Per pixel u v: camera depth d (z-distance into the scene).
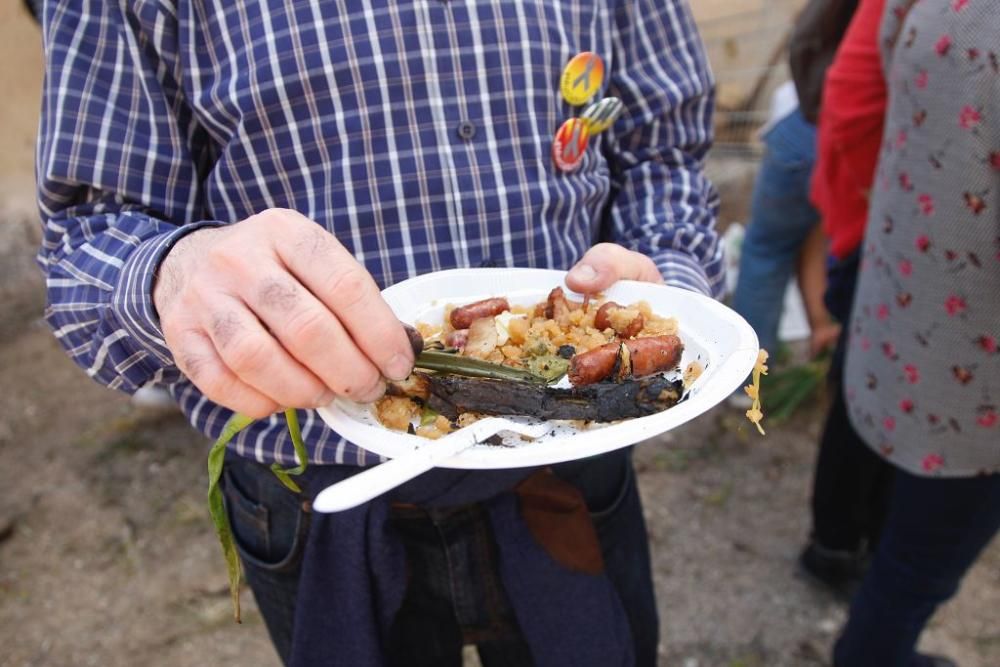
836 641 2.09
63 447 3.17
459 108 1.09
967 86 1.25
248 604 2.47
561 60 1.16
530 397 0.87
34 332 3.99
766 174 2.91
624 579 1.46
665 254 1.26
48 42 1.04
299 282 0.75
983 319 1.38
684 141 1.39
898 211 1.48
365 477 0.70
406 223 1.11
